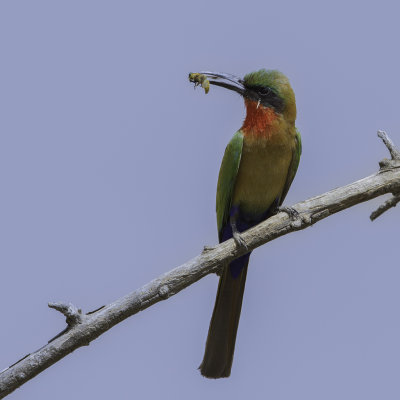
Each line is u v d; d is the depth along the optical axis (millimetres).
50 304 9367
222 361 11773
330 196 10742
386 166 10727
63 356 9492
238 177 12195
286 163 12250
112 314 9656
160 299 9977
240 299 11891
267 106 12117
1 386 9266
